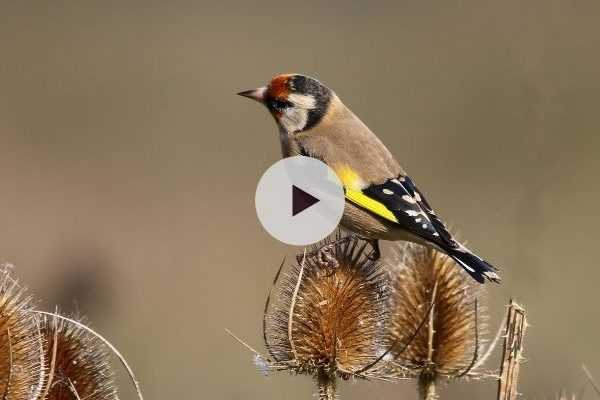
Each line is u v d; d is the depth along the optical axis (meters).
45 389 5.97
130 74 26.11
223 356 14.62
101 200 19.86
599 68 23.72
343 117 8.76
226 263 17.73
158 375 14.04
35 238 17.73
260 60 27.25
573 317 15.55
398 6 30.77
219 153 22.53
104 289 15.09
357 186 8.23
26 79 25.31
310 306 6.95
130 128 23.48
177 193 20.48
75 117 23.86
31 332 6.14
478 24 27.61
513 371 6.23
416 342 7.17
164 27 28.98
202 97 25.09
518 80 24.00
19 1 30.19
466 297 7.36
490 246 17.53
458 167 21.56
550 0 26.53
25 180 20.44
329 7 31.44
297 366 6.88
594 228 18.69
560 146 21.81
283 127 8.80
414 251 7.63
